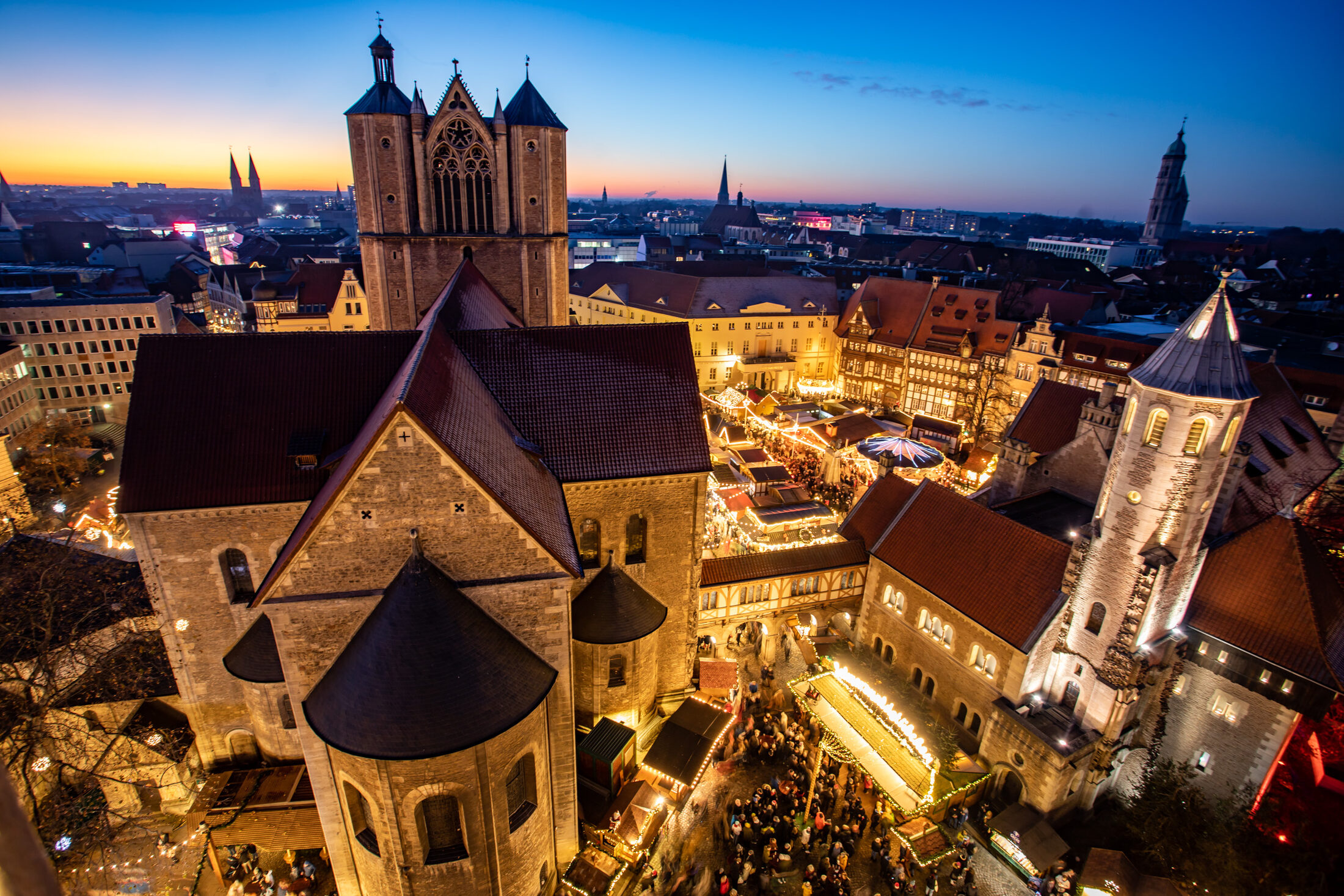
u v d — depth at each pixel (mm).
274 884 32938
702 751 37281
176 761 35844
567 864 33375
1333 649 34312
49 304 87312
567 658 29250
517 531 26625
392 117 49500
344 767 25969
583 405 37938
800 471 80938
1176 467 33375
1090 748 37281
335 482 27188
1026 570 41000
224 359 34125
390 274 53375
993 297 100500
